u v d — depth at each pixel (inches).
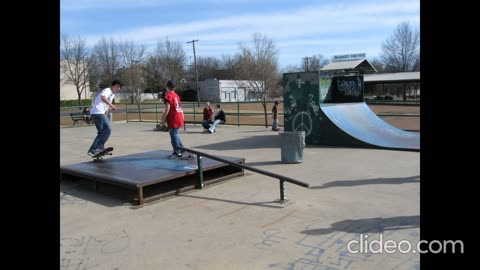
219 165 294.7
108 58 2613.2
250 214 216.8
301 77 478.6
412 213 209.8
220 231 192.4
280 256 162.1
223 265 155.3
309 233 185.9
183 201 246.4
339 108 508.7
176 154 327.9
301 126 485.4
